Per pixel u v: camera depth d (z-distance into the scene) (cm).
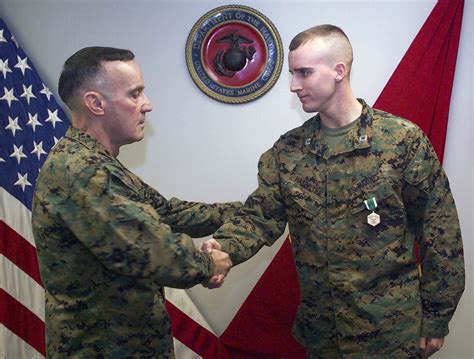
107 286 121
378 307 135
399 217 135
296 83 138
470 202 204
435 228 135
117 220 113
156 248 115
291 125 210
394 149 134
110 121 128
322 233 139
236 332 212
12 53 209
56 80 216
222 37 208
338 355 143
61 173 116
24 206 206
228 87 208
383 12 203
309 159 144
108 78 125
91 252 119
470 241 205
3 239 203
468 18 199
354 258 136
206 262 127
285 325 209
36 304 204
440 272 135
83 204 113
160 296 134
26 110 209
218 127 213
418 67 198
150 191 154
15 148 206
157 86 212
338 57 136
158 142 215
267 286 210
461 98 202
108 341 122
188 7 209
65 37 213
